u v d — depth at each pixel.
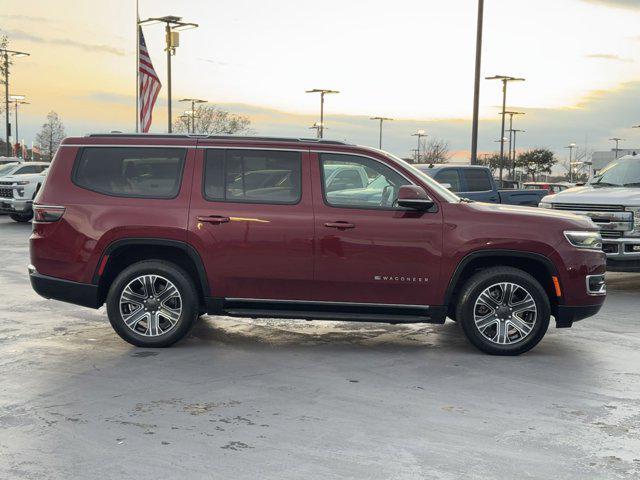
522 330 7.11
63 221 7.19
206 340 7.66
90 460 4.38
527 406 5.53
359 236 7.02
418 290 7.09
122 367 6.51
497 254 7.05
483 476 4.21
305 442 4.70
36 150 100.38
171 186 7.21
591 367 6.74
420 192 6.89
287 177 7.18
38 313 8.99
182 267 7.42
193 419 5.12
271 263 7.08
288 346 7.45
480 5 26.55
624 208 10.93
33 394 5.67
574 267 7.08
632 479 4.20
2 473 4.17
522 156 91.25
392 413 5.32
